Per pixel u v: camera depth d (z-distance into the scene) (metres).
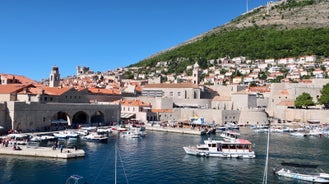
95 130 112.25
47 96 121.06
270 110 175.12
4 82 147.50
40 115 105.50
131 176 59.50
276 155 80.31
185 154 79.56
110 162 68.56
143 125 137.00
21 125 98.50
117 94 174.75
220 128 135.38
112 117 136.88
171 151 83.00
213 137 111.69
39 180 54.94
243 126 153.50
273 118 170.38
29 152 70.00
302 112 161.25
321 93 165.62
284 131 131.50
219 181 57.59
